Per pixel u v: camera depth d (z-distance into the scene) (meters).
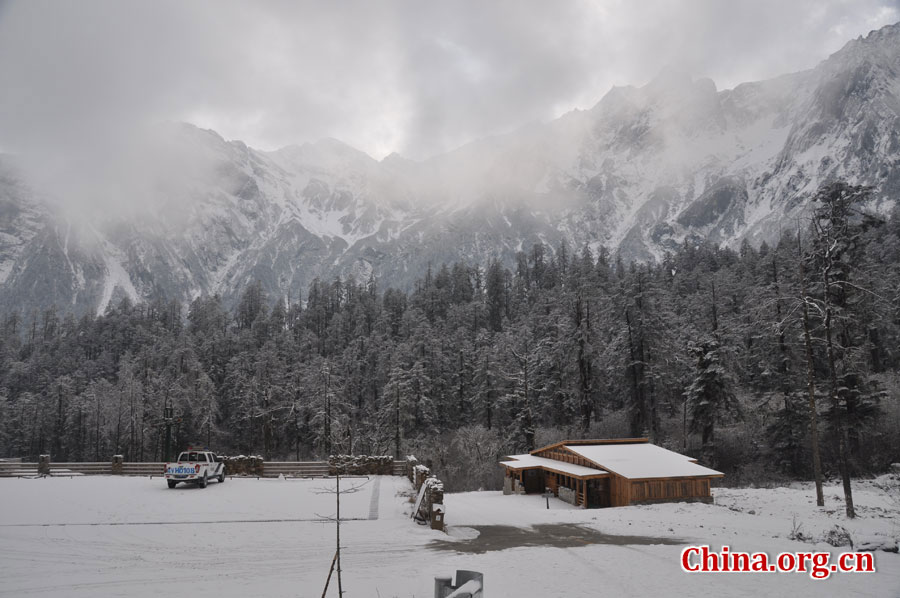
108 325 131.88
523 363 57.44
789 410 42.88
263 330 119.06
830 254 29.62
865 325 38.97
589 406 54.19
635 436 51.25
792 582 12.55
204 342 101.50
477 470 51.72
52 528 18.72
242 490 27.00
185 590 12.15
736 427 52.06
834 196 29.61
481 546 16.75
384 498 24.67
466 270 144.25
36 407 81.88
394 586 12.30
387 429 60.88
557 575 13.23
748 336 57.09
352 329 113.50
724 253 134.88
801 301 29.14
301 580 12.92
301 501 23.91
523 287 130.50
